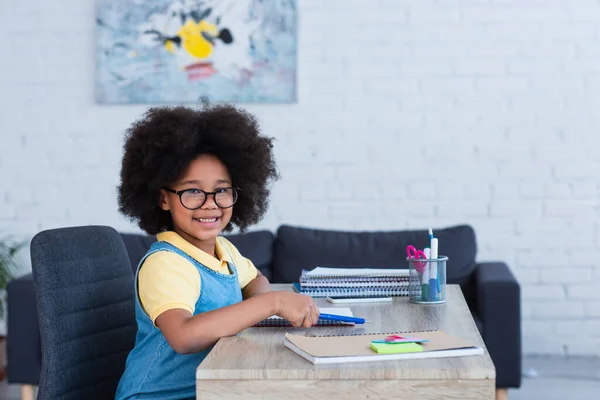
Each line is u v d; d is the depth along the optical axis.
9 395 3.34
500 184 3.74
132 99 3.75
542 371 3.52
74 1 3.78
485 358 1.24
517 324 2.88
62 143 3.81
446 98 3.73
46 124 3.81
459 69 3.72
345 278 1.94
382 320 1.62
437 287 1.84
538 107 3.71
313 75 3.75
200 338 1.37
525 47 3.70
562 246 3.74
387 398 1.18
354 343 1.32
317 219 3.79
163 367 1.45
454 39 3.71
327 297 1.92
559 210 3.73
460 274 3.22
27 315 2.90
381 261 3.21
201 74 3.73
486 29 3.70
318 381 1.18
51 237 1.58
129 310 1.75
